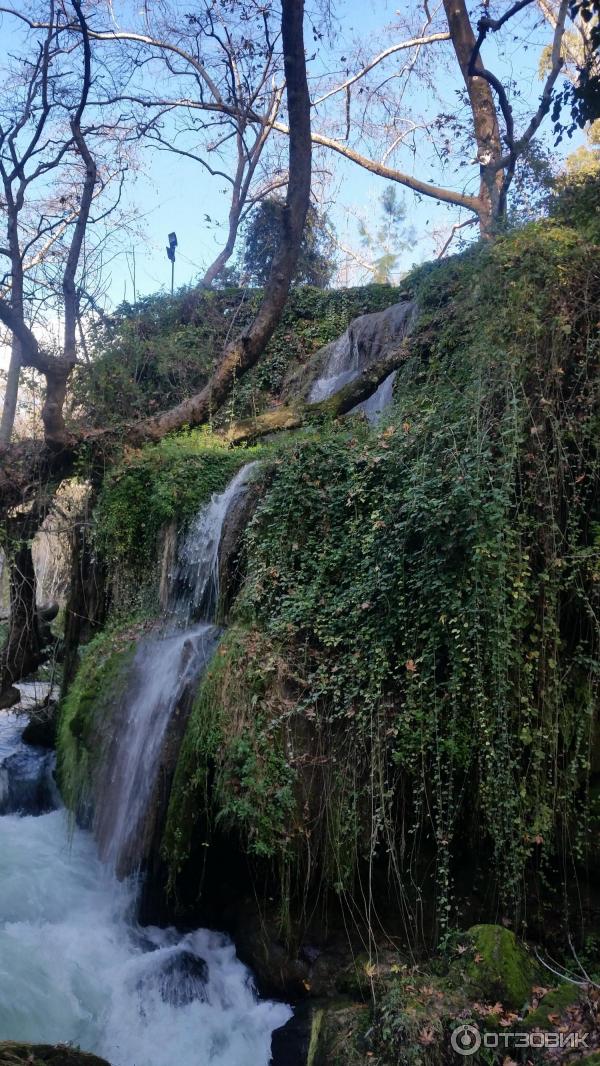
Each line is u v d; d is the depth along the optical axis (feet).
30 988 17.26
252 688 19.11
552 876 17.15
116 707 24.02
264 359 46.37
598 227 21.76
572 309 19.70
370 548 19.43
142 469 29.37
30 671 34.68
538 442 18.17
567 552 17.87
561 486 18.11
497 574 16.93
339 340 42.42
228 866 19.99
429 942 17.08
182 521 27.32
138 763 21.80
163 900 20.18
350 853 17.56
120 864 21.39
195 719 19.70
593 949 16.28
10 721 37.68
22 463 31.22
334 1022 15.51
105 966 18.51
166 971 18.25
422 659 17.37
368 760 17.95
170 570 27.35
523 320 19.83
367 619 18.79
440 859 17.35
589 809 16.88
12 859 22.38
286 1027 16.44
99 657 26.66
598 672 16.99
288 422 31.83
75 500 33.35
